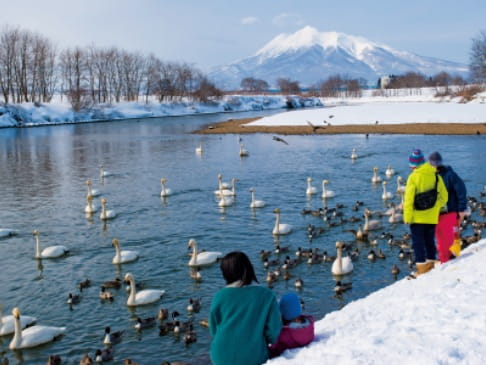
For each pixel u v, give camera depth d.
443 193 14.03
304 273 23.66
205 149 74.94
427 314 9.84
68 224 34.06
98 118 156.75
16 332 17.66
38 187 48.03
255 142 81.75
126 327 19.02
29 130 120.75
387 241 27.98
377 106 121.50
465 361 7.28
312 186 44.12
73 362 16.72
